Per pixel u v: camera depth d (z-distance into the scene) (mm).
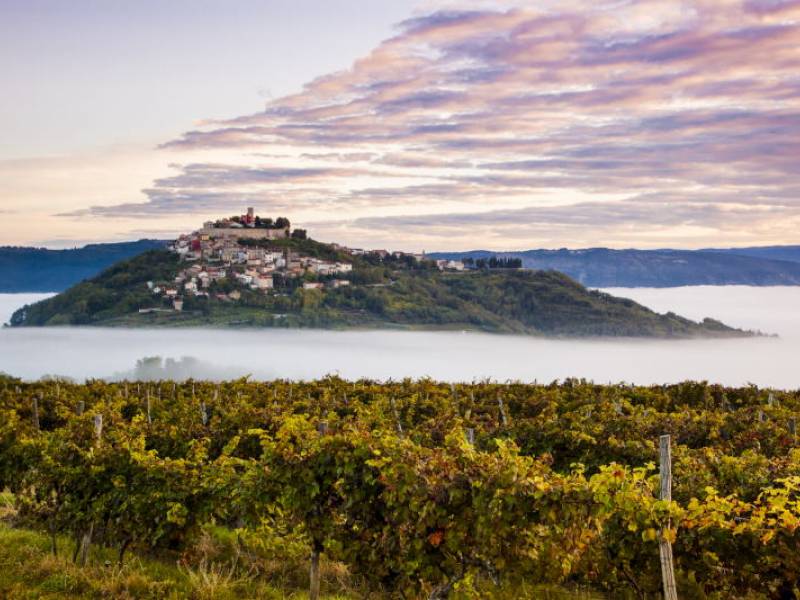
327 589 10188
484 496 8164
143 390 35438
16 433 14281
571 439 14812
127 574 10117
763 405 24172
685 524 8227
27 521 12922
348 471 9023
